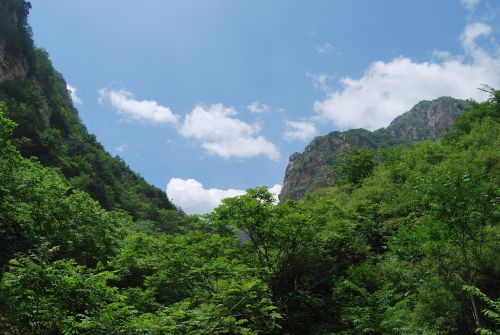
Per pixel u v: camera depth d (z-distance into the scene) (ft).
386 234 64.64
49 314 30.30
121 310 30.14
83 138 369.91
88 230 65.36
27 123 226.38
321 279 55.52
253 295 38.63
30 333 31.73
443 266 43.16
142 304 44.88
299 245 53.21
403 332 37.76
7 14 314.35
